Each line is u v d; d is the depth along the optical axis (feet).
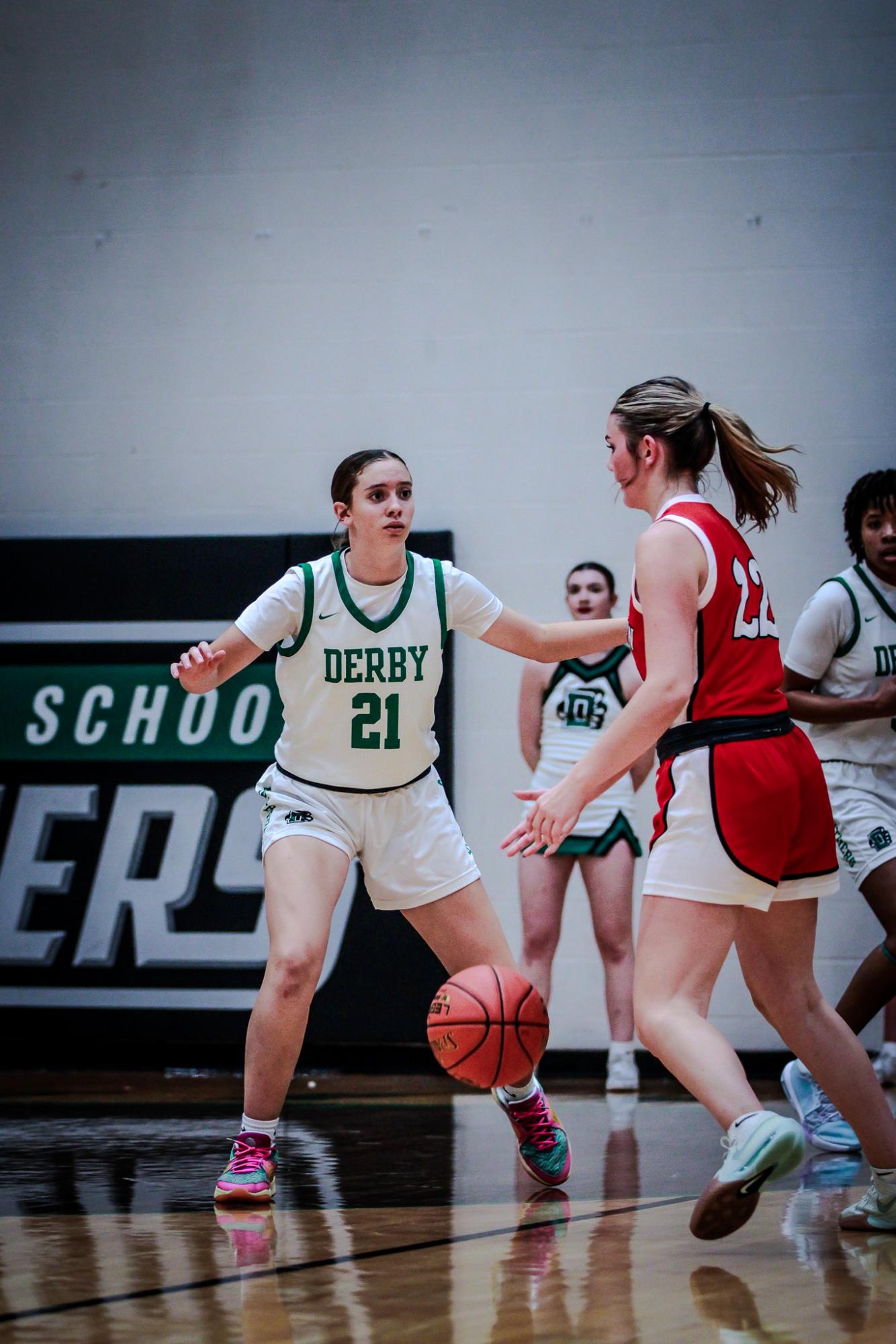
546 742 55.31
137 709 64.28
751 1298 20.38
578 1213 27.25
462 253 65.21
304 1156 35.53
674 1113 46.03
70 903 63.52
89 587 64.95
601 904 54.19
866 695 38.47
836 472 62.69
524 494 64.08
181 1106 47.83
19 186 67.97
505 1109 30.83
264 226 66.44
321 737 29.81
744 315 63.62
